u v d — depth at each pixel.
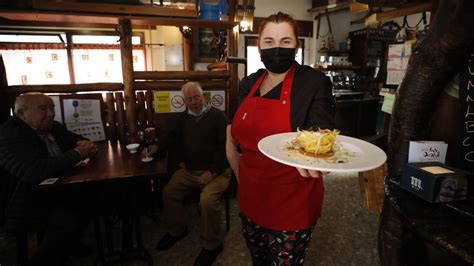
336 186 3.19
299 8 5.13
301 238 1.10
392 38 5.26
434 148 1.01
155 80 2.42
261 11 4.88
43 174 1.50
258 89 1.19
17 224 1.57
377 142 2.12
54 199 1.70
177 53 4.43
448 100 1.07
